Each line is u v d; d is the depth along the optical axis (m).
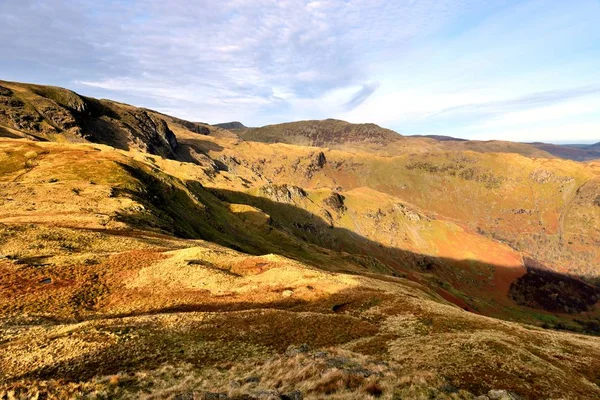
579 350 34.44
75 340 29.97
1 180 108.38
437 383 22.38
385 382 21.31
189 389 21.70
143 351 29.11
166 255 62.41
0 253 52.25
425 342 33.69
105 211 90.69
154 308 44.19
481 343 32.62
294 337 34.97
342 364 25.33
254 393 19.64
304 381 22.33
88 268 52.28
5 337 30.77
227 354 30.06
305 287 53.31
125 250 63.06
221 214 183.25
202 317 38.62
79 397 20.44
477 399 20.89
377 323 41.22
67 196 96.94
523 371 27.11
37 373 24.53
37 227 65.06
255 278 56.47
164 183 150.00
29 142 156.12
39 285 44.94
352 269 185.50
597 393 24.95
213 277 54.28
